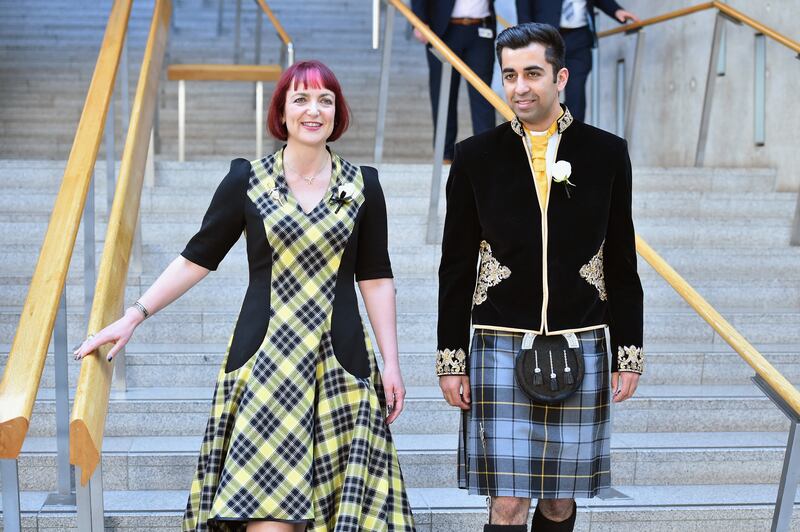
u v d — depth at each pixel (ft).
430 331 13.24
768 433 11.72
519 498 8.07
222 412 7.43
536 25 7.74
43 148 23.22
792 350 13.09
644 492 10.51
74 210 8.64
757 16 18.52
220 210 7.72
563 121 7.93
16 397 6.90
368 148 24.35
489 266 7.98
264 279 7.62
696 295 9.70
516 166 7.89
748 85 18.84
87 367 7.44
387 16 17.38
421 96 26.04
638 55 20.12
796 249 15.87
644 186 17.97
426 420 11.34
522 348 7.80
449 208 8.11
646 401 11.66
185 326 12.73
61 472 9.62
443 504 9.89
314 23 29.50
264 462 7.20
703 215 17.17
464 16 18.12
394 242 15.65
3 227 14.99
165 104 25.44
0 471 7.37
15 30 27.68
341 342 7.57
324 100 7.66
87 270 10.98
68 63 26.37
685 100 21.29
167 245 14.14
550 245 7.78
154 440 10.71
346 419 7.49
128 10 12.46
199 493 7.44
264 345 7.44
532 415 7.83
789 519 8.39
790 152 17.58
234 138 24.64
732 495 10.44
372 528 7.30
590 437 7.87
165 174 16.80
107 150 13.87
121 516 9.28
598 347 7.95
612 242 8.04
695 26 20.81
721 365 12.69
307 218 7.57
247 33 29.07
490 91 14.02
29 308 7.63
